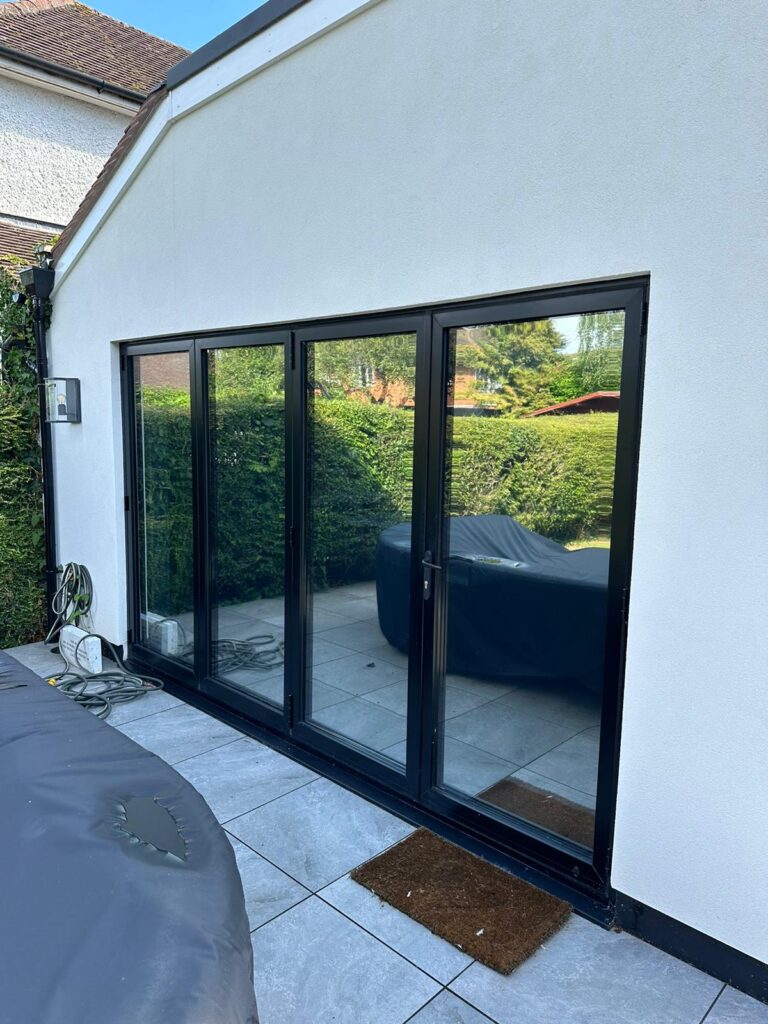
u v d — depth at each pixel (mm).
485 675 2723
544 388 2402
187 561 4188
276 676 3639
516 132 2270
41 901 1178
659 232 1979
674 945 2164
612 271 2090
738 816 1990
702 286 1911
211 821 1507
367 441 3018
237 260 3412
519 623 2594
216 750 3516
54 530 5184
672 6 1892
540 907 2375
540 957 2168
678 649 2061
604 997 2016
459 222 2463
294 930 2277
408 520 2887
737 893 2016
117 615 4645
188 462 4051
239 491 3742
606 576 2314
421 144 2545
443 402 2682
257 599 3709
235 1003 1050
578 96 2109
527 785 2627
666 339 1993
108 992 992
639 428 2152
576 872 2436
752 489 1878
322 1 2789
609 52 2027
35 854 1295
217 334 3668
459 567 2758
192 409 3902
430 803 2893
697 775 2059
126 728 3764
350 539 3168
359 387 3014
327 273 2969
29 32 8750
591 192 2113
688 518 2002
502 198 2332
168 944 1087
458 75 2400
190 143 3580
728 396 1896
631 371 2137
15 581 5133
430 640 2826
